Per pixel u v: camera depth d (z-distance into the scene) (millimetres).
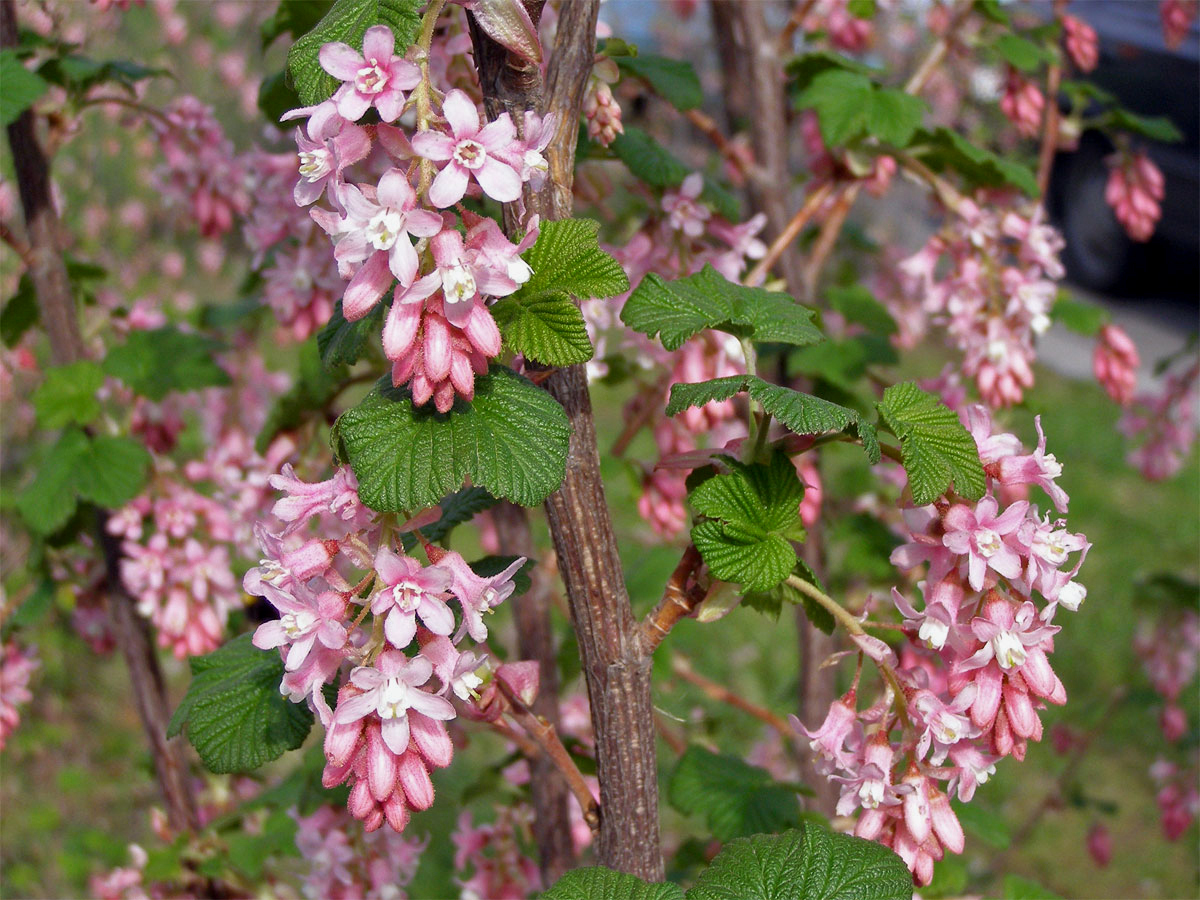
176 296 6230
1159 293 10711
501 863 2830
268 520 2951
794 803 2520
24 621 3180
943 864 2432
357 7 1332
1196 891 4887
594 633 1616
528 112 1312
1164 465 4449
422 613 1332
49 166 2836
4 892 4340
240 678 1764
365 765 1326
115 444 2822
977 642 1595
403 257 1234
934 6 4504
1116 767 5660
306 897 2719
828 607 1642
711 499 1562
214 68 5930
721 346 2545
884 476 3410
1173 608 4184
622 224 2857
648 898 1485
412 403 1384
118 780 4758
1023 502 1527
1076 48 3492
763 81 3057
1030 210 3000
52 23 2832
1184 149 9141
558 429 1388
